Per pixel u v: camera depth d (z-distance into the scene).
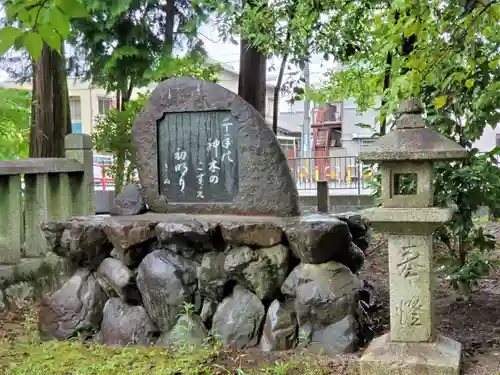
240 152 4.41
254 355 3.78
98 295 4.50
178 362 3.66
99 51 7.96
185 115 4.62
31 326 4.71
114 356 3.86
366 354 3.34
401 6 4.09
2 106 8.13
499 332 4.04
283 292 4.00
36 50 2.29
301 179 13.45
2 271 5.33
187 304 4.08
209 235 4.08
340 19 6.59
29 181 5.85
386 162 3.30
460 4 3.73
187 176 4.64
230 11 6.53
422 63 4.12
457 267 4.66
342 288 3.87
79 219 4.71
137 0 7.51
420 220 3.20
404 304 3.34
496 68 4.16
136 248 4.33
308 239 3.83
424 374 3.18
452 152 3.10
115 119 9.25
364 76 10.83
